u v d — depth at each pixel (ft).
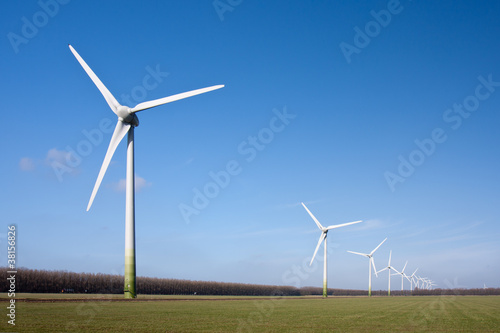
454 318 80.79
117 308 83.97
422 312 99.14
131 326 54.90
